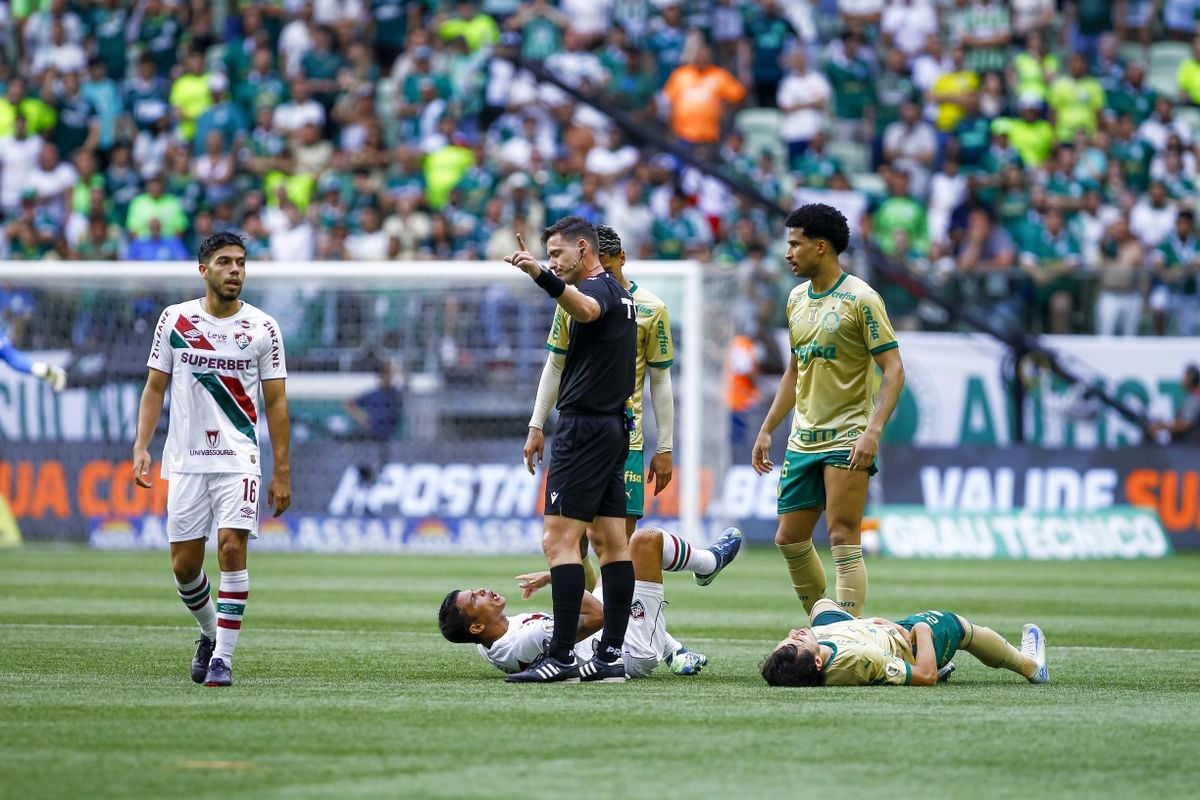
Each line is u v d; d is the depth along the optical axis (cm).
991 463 7012
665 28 8500
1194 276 7019
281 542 6875
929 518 6844
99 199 8106
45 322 6894
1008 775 1820
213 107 8231
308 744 1997
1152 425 7025
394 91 8562
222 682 2566
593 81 8269
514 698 2427
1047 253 7669
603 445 2623
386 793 1706
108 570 5516
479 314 7019
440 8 8956
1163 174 8019
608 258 3028
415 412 6938
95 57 8812
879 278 7081
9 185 8325
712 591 4875
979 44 8481
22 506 6831
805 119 8231
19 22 9038
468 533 6812
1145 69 8919
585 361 2620
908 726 2147
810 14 8969
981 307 7050
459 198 7706
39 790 1719
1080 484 7006
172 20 8800
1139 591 5000
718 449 6675
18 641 3331
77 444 6850
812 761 1894
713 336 6688
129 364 6900
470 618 2689
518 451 6869
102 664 2909
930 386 7025
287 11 8800
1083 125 8300
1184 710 2338
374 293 7000
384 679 2697
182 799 1678
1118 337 7044
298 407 6962
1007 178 7738
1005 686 2630
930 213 7869
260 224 7675
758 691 2512
